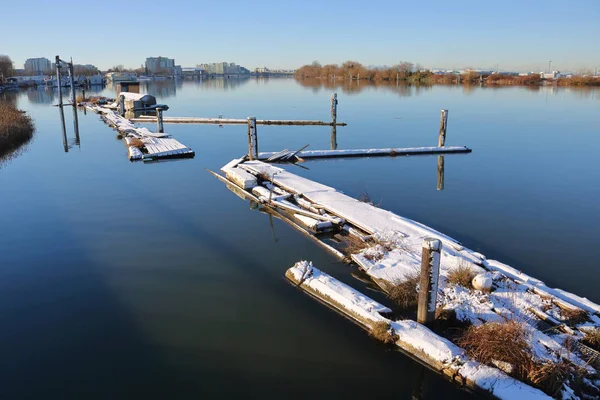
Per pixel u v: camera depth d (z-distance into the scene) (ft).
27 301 28.35
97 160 71.41
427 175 60.85
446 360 21.39
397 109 147.33
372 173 62.34
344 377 21.53
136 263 33.68
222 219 43.32
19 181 57.77
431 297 23.62
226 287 29.99
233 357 22.84
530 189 53.26
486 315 23.99
